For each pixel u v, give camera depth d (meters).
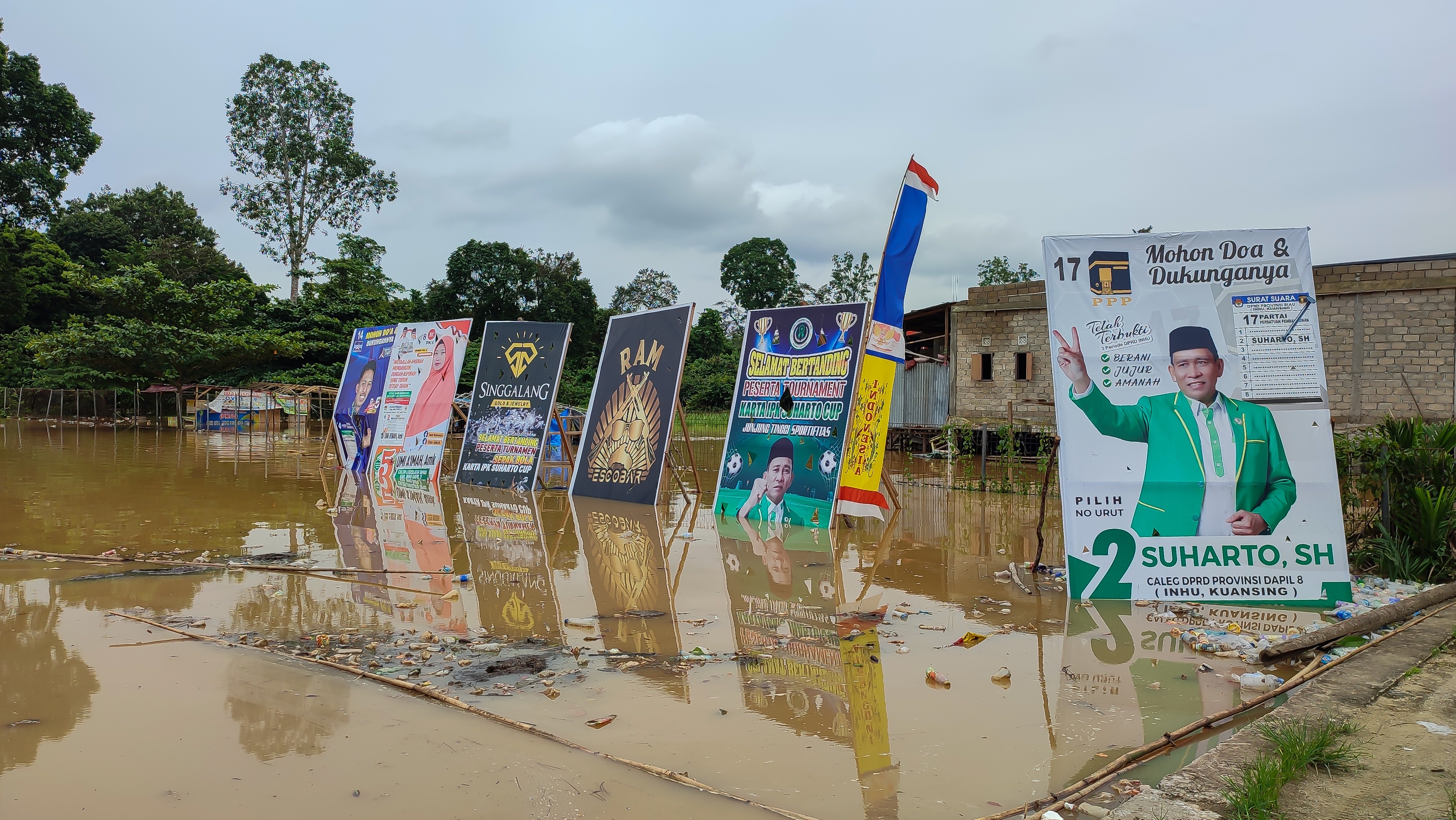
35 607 5.61
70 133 41.25
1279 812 2.77
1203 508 6.31
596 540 8.82
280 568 7.02
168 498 11.32
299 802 2.95
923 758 3.45
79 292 41.75
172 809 2.88
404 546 8.28
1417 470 7.14
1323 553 6.18
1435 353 13.80
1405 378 14.02
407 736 3.57
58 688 4.07
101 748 3.39
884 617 5.80
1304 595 6.16
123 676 4.27
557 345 13.49
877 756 3.46
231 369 34.88
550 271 46.78
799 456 10.17
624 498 11.87
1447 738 3.39
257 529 9.09
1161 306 6.47
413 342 15.06
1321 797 2.88
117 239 53.53
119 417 32.78
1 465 15.18
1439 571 6.78
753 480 10.60
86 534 8.43
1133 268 6.51
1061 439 6.47
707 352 51.25
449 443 22.81
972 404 19.84
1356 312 14.49
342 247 41.94
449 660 4.70
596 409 12.70
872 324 10.22
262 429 30.67
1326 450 6.24
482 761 3.33
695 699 4.14
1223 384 6.36
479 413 14.16
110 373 32.50
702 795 3.08
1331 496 6.20
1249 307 6.39
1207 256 6.45
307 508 10.79
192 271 48.28
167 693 4.04
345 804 2.94
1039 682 4.47
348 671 4.41
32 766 3.20
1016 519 10.57
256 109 40.94
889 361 10.37
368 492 12.62
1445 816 2.73
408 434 14.52
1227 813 2.78
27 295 39.66
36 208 41.38
